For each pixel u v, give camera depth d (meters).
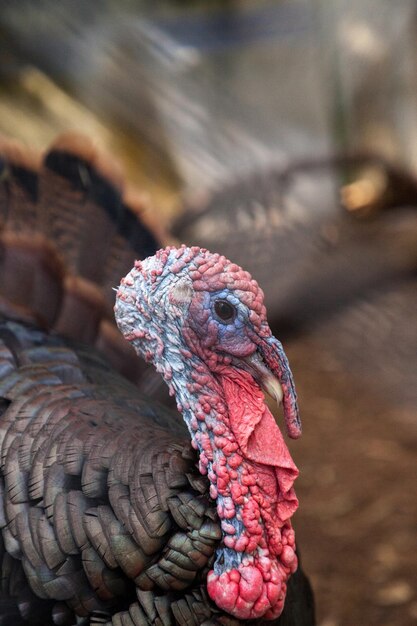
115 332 5.25
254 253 9.77
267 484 3.67
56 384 4.23
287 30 14.41
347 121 11.76
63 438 3.81
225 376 3.67
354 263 10.21
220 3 14.74
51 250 5.27
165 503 3.59
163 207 11.46
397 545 7.08
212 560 3.63
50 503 3.68
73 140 5.26
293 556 3.73
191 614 3.61
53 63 13.95
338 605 6.56
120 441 3.75
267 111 13.61
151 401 4.59
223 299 3.57
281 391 3.62
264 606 3.62
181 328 3.63
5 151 5.25
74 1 14.39
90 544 3.61
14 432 3.91
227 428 3.64
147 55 14.08
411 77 11.46
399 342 9.54
